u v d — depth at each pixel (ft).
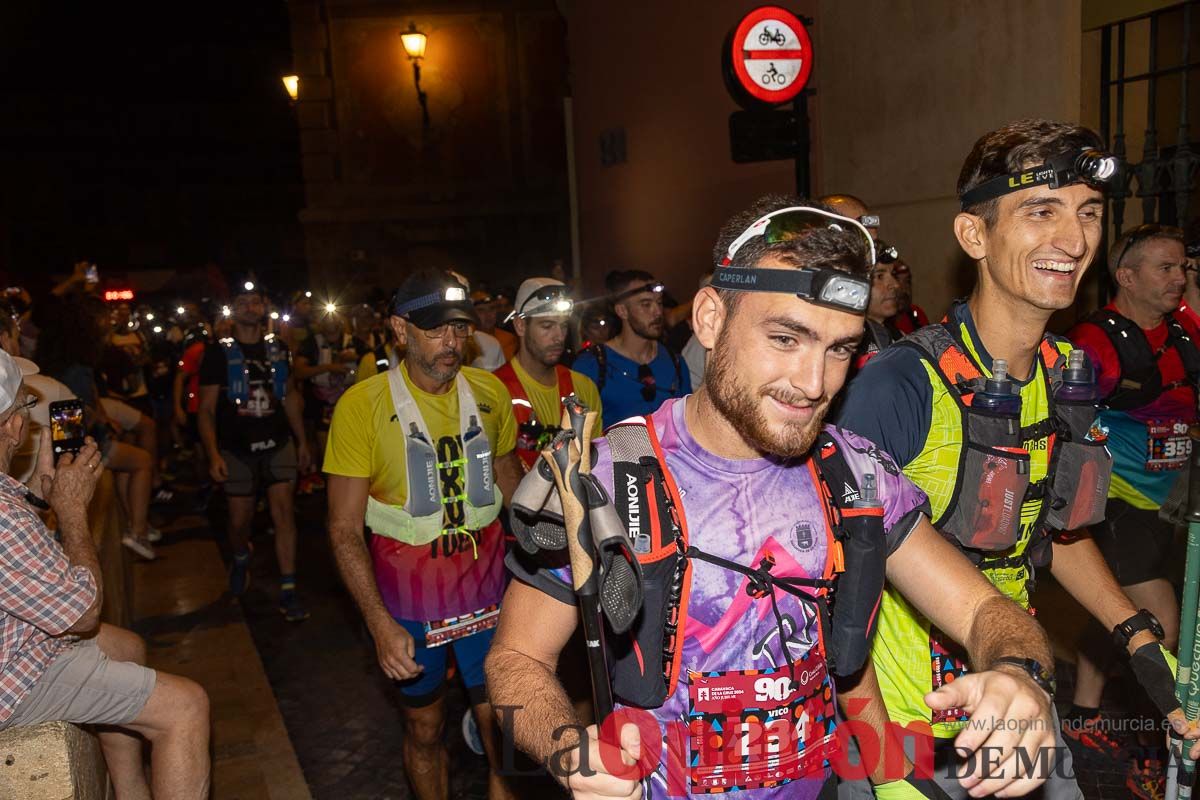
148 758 11.74
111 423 20.74
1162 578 11.33
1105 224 16.46
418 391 10.42
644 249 35.86
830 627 4.98
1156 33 15.70
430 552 10.25
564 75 58.70
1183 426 11.03
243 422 19.22
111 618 14.65
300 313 37.70
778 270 4.44
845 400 6.75
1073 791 6.52
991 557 6.89
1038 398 6.89
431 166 58.85
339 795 12.52
